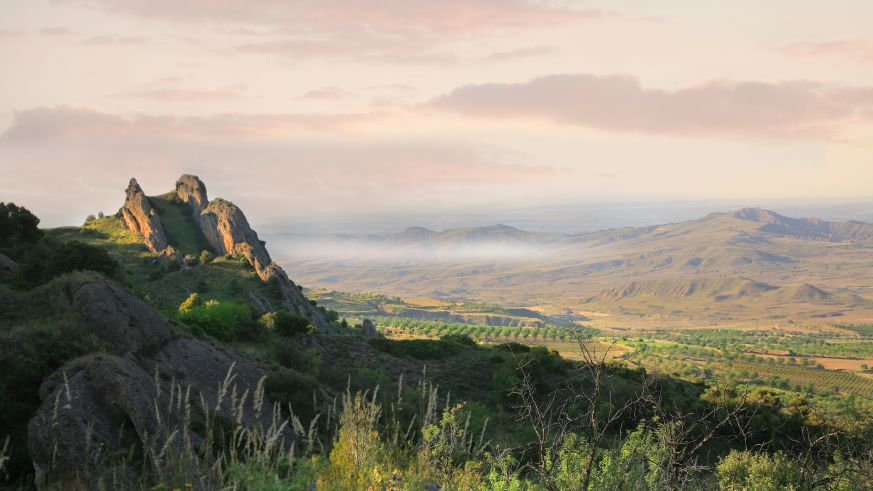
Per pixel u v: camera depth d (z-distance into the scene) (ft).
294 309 403.54
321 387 115.44
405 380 184.14
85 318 82.33
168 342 96.48
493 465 23.86
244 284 418.51
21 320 75.72
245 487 19.74
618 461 22.41
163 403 51.19
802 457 23.57
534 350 218.38
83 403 45.52
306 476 20.88
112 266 183.42
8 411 51.13
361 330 479.00
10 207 209.97
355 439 23.09
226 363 103.24
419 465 22.15
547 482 21.65
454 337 270.67
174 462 20.62
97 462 29.45
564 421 23.17
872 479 21.75
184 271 427.33
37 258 171.22
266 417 84.48
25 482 40.60
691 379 245.24
